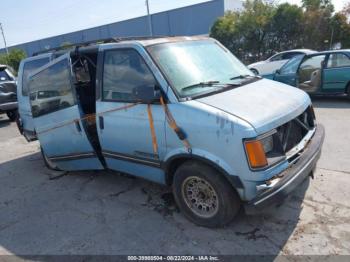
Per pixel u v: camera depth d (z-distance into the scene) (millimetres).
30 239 3598
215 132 2977
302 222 3359
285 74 9680
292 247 3018
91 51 4141
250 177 2887
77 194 4617
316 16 25266
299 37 26516
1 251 3424
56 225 3832
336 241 3039
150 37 4172
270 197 2863
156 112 3398
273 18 26547
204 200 3383
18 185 5223
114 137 3938
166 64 3525
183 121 3182
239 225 3410
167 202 4078
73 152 4719
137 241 3354
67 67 4312
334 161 4773
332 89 8875
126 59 3727
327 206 3600
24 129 6234
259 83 3891
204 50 4090
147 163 3707
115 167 4230
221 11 40812
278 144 3027
